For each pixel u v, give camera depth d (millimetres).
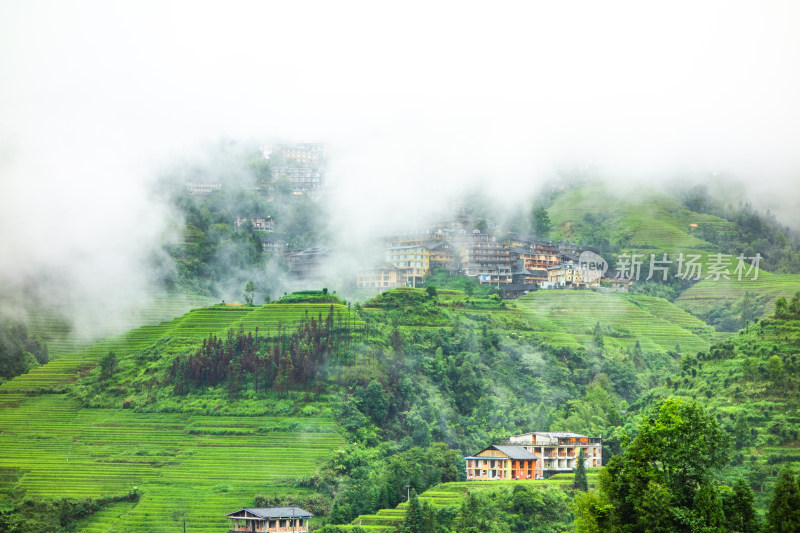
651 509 147000
